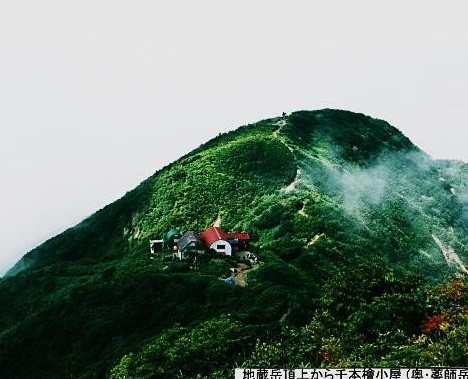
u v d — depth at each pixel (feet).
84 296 215.31
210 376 124.98
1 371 189.78
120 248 332.60
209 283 200.13
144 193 363.15
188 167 367.86
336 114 468.34
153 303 199.41
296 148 381.81
